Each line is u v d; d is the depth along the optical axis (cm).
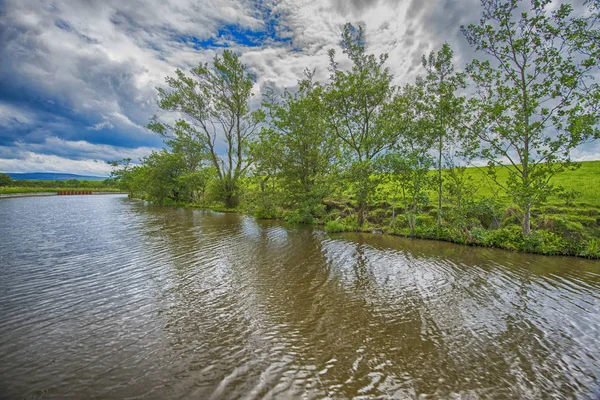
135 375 488
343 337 628
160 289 888
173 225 2267
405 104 2166
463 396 456
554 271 1145
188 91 3675
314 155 2550
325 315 735
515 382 492
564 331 673
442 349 588
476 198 1867
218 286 924
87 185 11862
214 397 440
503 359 559
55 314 709
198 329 650
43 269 1070
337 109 2331
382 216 2361
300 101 2539
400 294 889
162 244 1535
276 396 446
